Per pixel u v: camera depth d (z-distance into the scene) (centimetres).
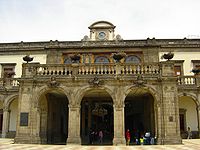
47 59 3150
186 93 2738
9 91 2955
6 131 2897
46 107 2344
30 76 2134
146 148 1703
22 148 1666
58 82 2108
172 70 2064
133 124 2775
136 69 2097
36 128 2056
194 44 3103
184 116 2933
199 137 2708
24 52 3259
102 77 2077
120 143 1964
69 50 3142
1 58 3281
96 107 2881
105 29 3262
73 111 2055
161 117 2002
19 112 2084
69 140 1997
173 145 1892
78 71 2123
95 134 2689
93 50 3102
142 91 2245
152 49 3055
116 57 2166
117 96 2052
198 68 2983
